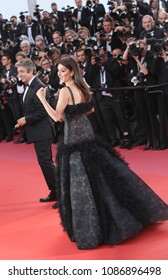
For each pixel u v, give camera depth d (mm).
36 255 3930
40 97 4074
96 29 10078
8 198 5844
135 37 7559
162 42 6875
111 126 7805
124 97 7609
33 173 6938
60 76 4078
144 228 4203
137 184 4039
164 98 7094
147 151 7312
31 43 10883
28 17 11344
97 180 3932
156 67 6973
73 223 3945
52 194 5492
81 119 4031
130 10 7902
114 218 3924
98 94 7688
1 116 9688
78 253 3865
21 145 9133
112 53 7520
